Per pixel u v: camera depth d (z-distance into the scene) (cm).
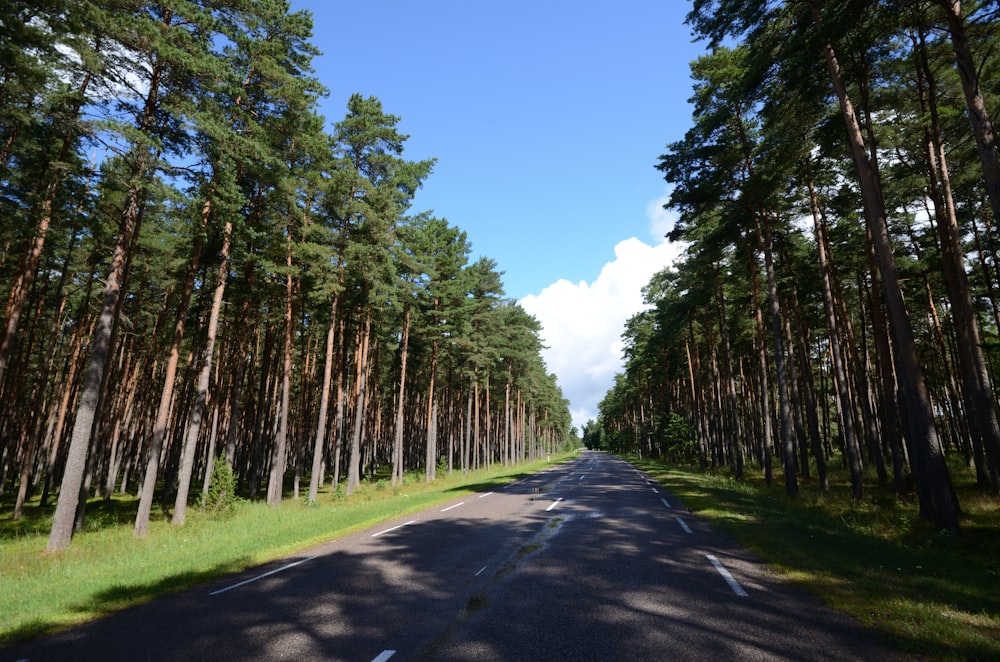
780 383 2075
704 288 3020
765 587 655
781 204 2256
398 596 642
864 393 2389
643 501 1680
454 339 3591
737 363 4609
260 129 1692
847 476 2636
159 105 1420
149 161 1434
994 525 1122
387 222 2392
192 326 2664
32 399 3231
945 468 1144
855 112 1705
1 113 1475
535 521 1262
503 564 802
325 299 2395
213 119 1473
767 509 1476
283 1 1853
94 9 1195
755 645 463
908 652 446
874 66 1602
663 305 3894
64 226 1903
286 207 2128
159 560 1023
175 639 526
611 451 12306
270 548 1052
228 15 1574
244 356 2411
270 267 2016
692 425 5062
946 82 1587
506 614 561
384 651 466
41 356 3194
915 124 1706
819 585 657
